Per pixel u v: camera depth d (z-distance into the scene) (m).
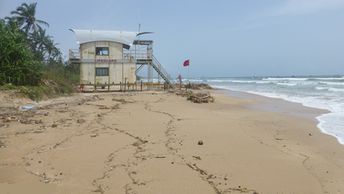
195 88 55.47
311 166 10.78
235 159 11.19
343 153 12.63
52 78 33.38
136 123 17.56
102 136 14.11
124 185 8.66
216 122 18.84
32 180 8.93
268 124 18.91
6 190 8.25
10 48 27.83
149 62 46.31
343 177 9.77
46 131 14.74
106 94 36.53
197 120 19.33
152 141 13.40
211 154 11.70
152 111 22.88
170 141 13.48
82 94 35.53
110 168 9.94
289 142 14.35
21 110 20.69
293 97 38.69
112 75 44.03
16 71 27.05
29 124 16.19
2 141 12.79
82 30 44.69
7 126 15.56
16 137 13.48
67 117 18.69
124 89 40.88
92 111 21.50
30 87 27.02
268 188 8.74
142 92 40.22
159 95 36.47
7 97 23.42
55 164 10.24
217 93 47.75
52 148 12.00
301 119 20.95
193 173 9.65
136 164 10.35
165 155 11.38
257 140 14.30
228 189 8.58
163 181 8.98
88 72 43.38
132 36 45.31
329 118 21.38
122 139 13.64
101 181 8.91
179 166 10.23
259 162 10.95
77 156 11.09
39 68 30.27
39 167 9.95
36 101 25.50
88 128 15.73
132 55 45.12
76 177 9.18
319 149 13.22
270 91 52.50
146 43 47.00
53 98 29.11
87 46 43.34
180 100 31.73
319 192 8.57
